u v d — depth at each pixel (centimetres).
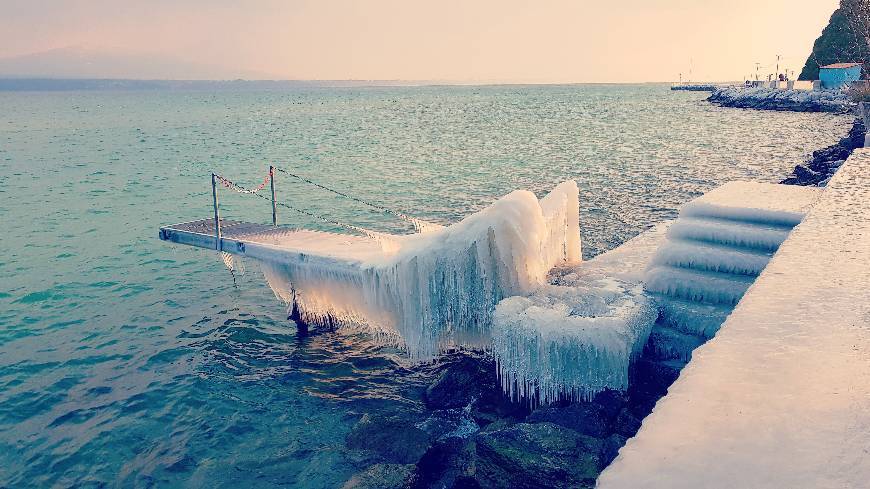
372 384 1273
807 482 301
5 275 1991
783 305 572
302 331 1541
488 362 1275
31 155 5556
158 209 3102
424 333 1275
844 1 5175
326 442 1064
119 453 1040
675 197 3123
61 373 1316
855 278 647
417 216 2859
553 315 1057
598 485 311
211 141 7069
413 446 1000
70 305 1719
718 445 339
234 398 1218
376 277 1316
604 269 1328
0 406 1180
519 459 829
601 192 3300
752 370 436
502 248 1183
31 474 984
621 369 1002
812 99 9312
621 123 8919
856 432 345
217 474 980
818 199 1102
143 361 1377
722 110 11050
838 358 448
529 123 9438
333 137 7456
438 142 6556
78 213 2991
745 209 1235
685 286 1123
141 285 1888
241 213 2995
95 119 11700
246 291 1830
